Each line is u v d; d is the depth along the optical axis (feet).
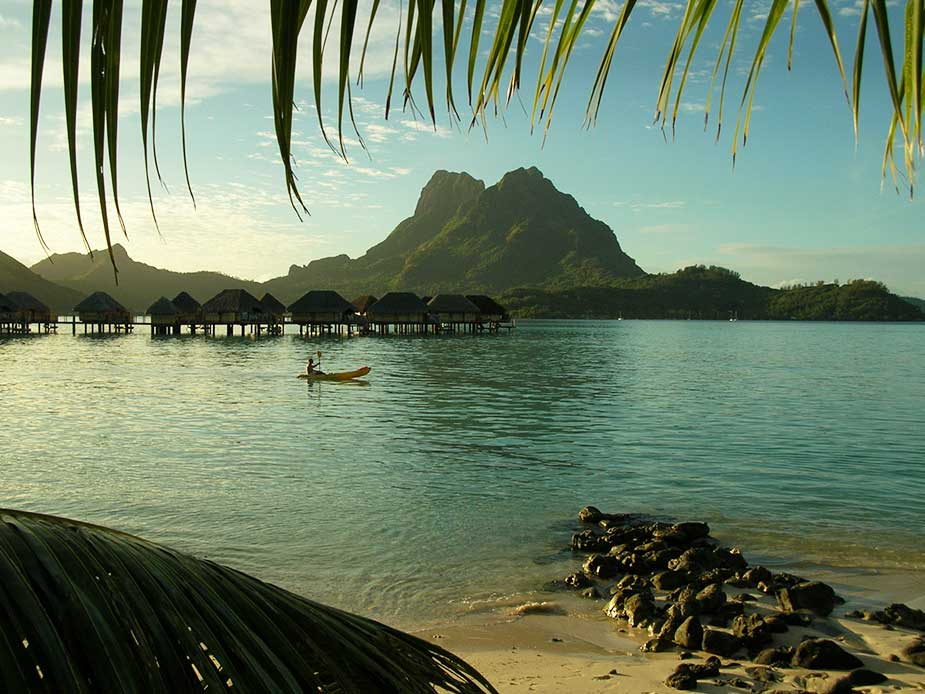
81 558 4.14
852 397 108.88
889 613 28.43
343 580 33.04
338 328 303.89
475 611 29.91
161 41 3.46
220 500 45.42
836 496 48.70
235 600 4.72
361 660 5.05
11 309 275.59
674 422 81.35
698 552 35.01
